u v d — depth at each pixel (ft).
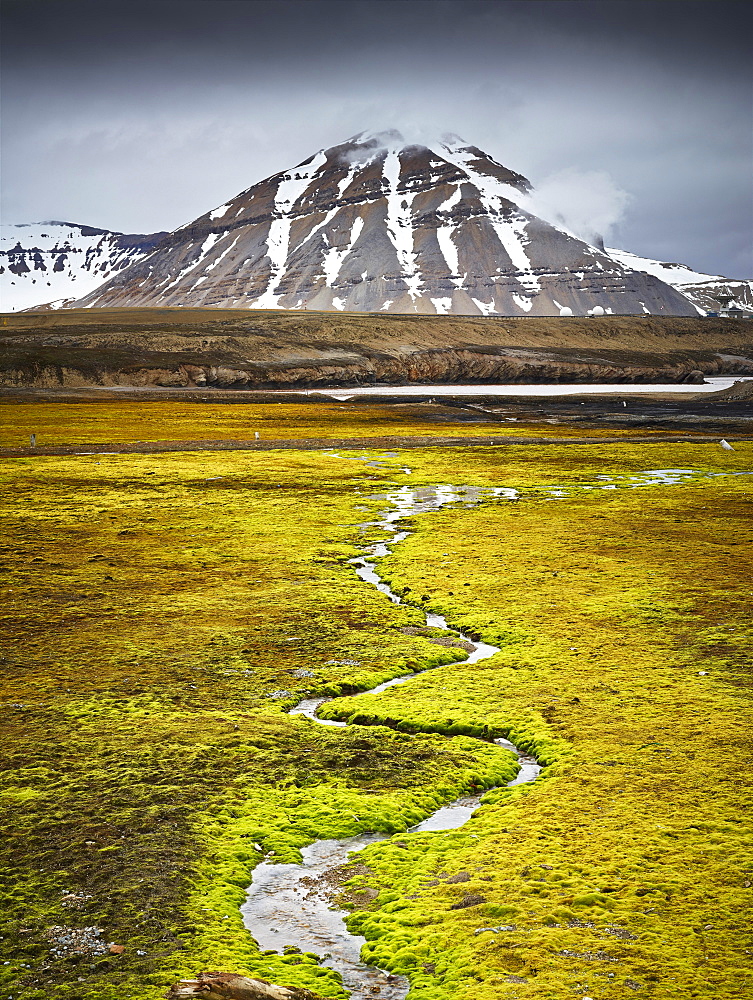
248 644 114.73
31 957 50.37
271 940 53.88
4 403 567.18
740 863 59.21
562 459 311.27
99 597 136.56
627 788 72.23
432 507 222.07
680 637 114.62
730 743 80.43
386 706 93.20
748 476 265.95
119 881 58.95
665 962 48.73
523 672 103.40
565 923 53.16
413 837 66.18
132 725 87.15
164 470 285.64
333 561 164.55
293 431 419.54
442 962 50.26
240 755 80.59
